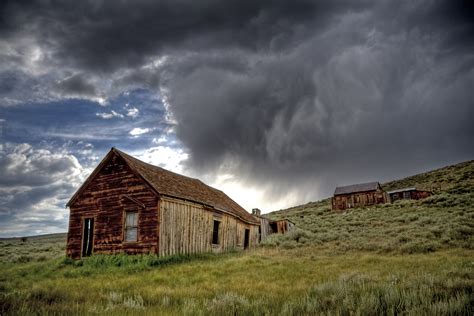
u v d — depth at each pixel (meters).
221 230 25.41
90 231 22.22
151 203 19.25
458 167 80.88
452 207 34.84
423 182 74.75
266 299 6.91
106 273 15.73
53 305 6.94
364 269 11.98
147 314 5.80
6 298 7.32
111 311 6.09
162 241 18.75
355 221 36.66
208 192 28.50
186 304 6.68
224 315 5.67
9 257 29.33
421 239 19.62
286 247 24.36
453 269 9.02
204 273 13.15
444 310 4.87
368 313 5.19
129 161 20.81
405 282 7.66
